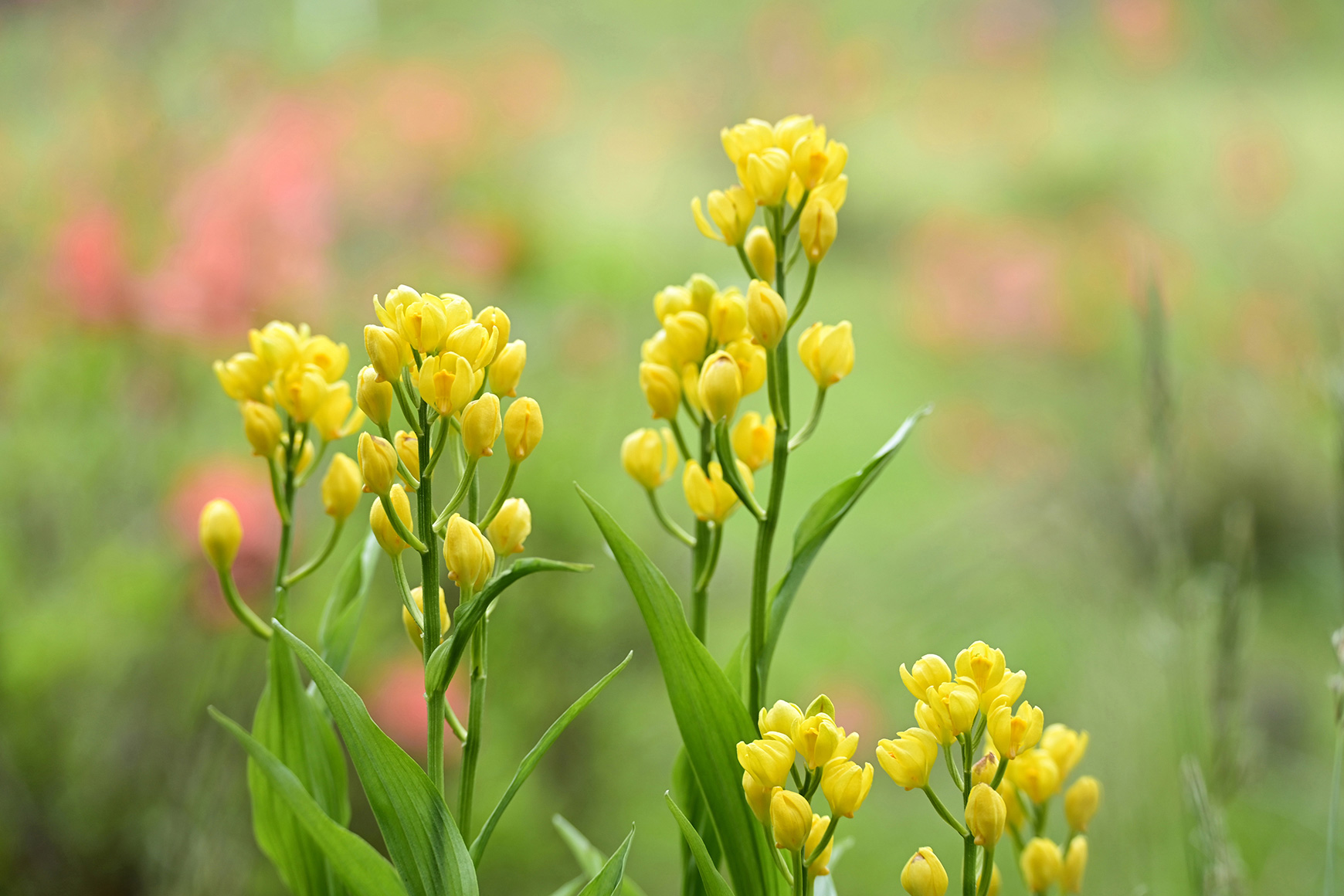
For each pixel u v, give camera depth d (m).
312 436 2.11
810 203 1.16
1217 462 3.55
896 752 1.12
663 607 1.14
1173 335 4.37
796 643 2.91
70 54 2.77
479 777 2.09
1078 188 6.14
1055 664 2.06
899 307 6.07
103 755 1.93
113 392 2.37
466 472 1.12
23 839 1.87
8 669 1.93
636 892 1.20
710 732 1.15
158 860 1.54
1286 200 5.15
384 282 2.74
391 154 3.08
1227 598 1.33
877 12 7.14
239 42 3.03
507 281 2.77
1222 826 1.26
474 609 1.12
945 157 6.92
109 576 2.07
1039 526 2.18
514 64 3.83
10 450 2.29
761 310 1.15
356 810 1.99
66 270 2.32
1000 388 4.79
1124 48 6.30
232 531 1.18
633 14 6.84
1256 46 6.12
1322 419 3.27
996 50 6.73
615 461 2.55
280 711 1.18
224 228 2.44
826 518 1.17
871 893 2.20
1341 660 1.22
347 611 1.20
